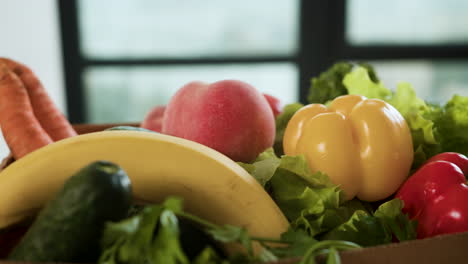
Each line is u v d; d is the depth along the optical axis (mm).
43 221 414
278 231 474
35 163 457
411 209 511
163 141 472
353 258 412
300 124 538
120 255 395
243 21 1961
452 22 2002
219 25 1958
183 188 469
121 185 412
